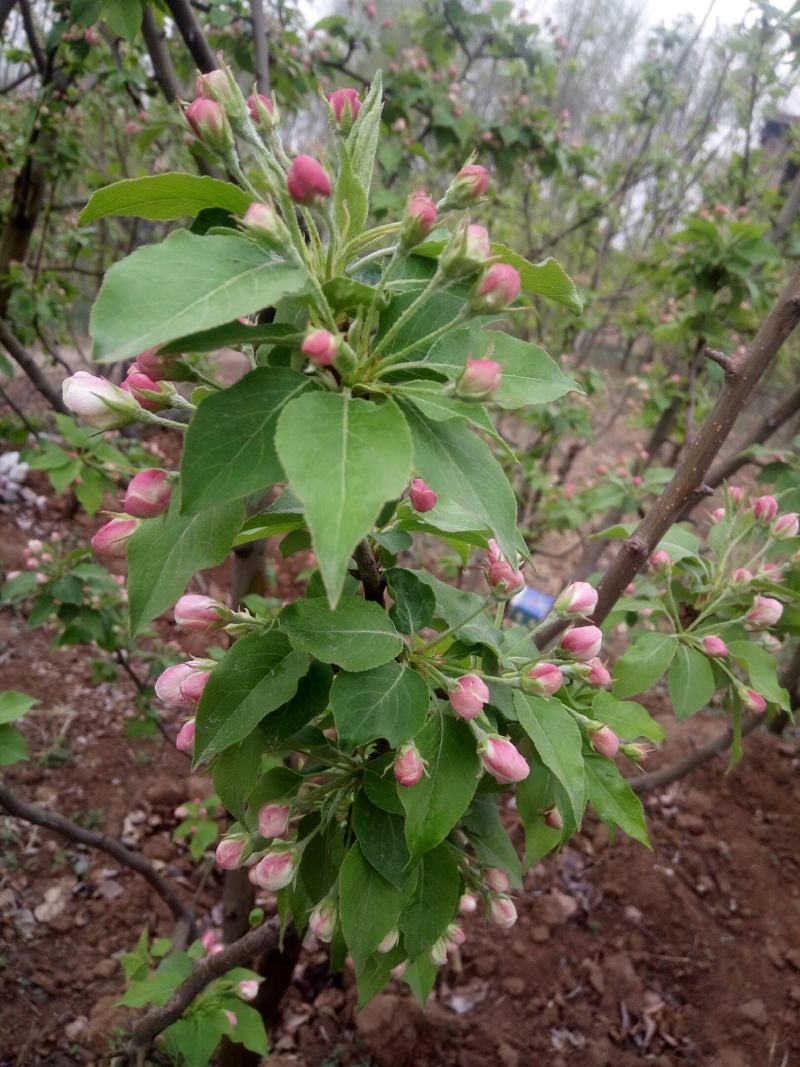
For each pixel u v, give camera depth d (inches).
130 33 87.9
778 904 147.4
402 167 188.5
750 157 218.1
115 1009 116.4
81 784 156.8
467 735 45.5
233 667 43.3
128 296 28.3
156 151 231.3
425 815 42.5
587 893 146.6
